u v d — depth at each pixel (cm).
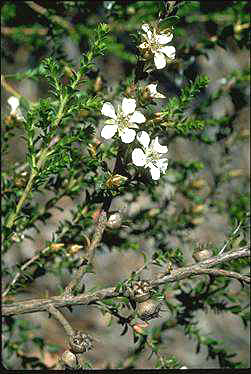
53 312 34
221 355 47
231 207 54
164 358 40
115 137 32
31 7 50
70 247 42
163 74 51
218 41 50
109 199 33
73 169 43
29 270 44
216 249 35
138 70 32
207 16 52
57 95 34
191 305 45
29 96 87
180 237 52
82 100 33
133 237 51
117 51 52
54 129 34
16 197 41
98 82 45
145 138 32
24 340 51
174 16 31
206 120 52
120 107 32
